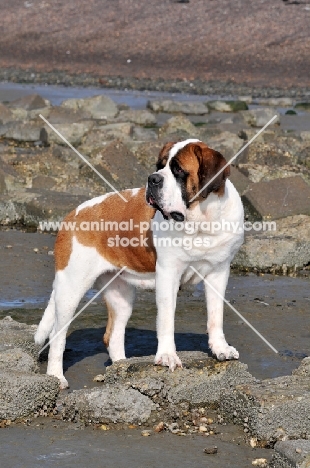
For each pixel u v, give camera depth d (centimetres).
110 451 631
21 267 1173
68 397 707
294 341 905
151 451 632
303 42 4125
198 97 3241
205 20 4434
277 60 3962
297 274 1183
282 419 656
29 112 2391
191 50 4141
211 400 724
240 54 4044
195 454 629
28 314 990
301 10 4447
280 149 1741
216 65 3944
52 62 4162
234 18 4419
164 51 4166
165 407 705
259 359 850
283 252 1190
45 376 723
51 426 686
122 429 679
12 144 2058
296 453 582
